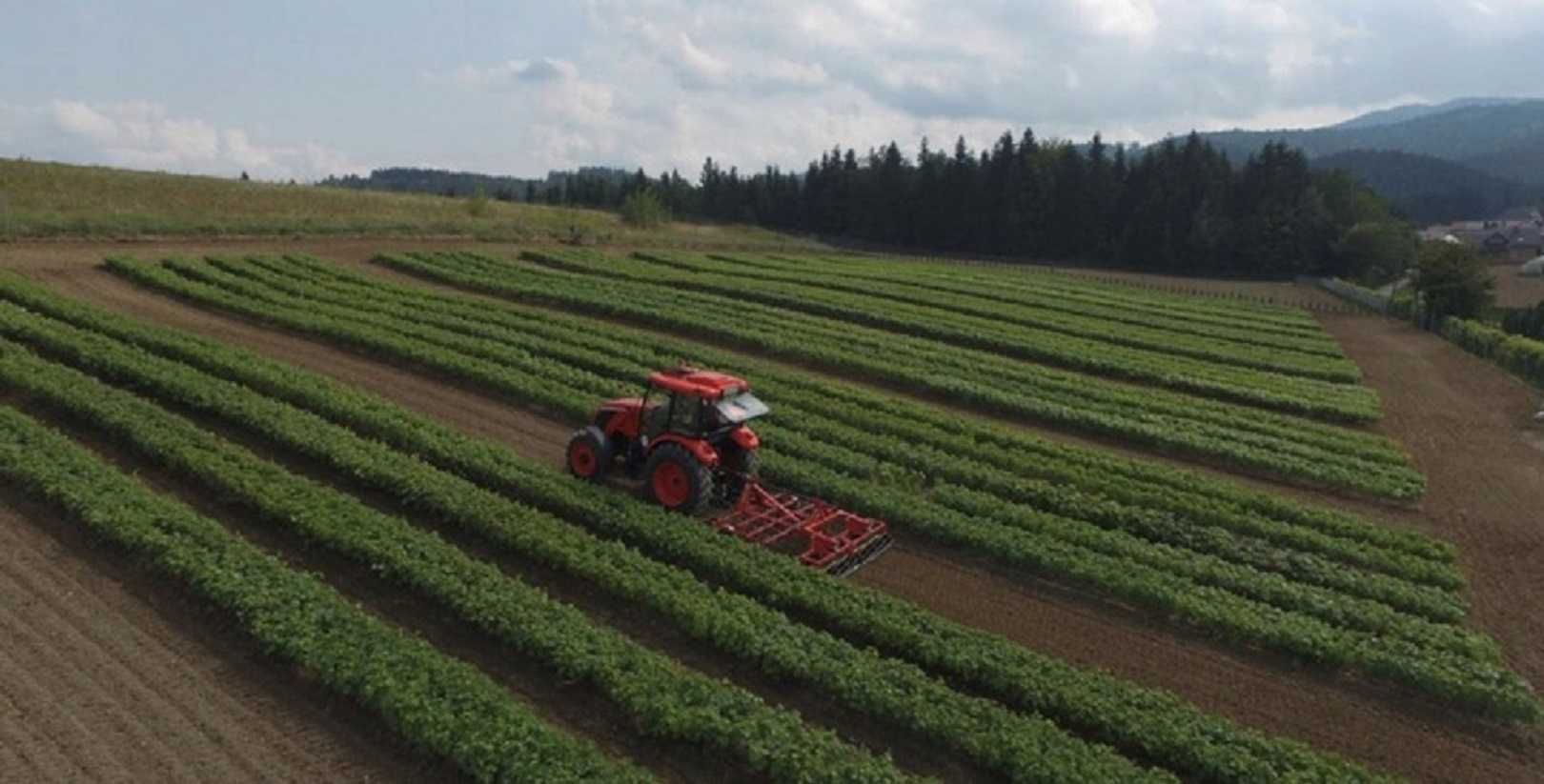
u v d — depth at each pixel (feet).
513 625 45.09
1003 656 46.26
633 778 35.24
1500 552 69.82
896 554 60.54
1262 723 45.32
